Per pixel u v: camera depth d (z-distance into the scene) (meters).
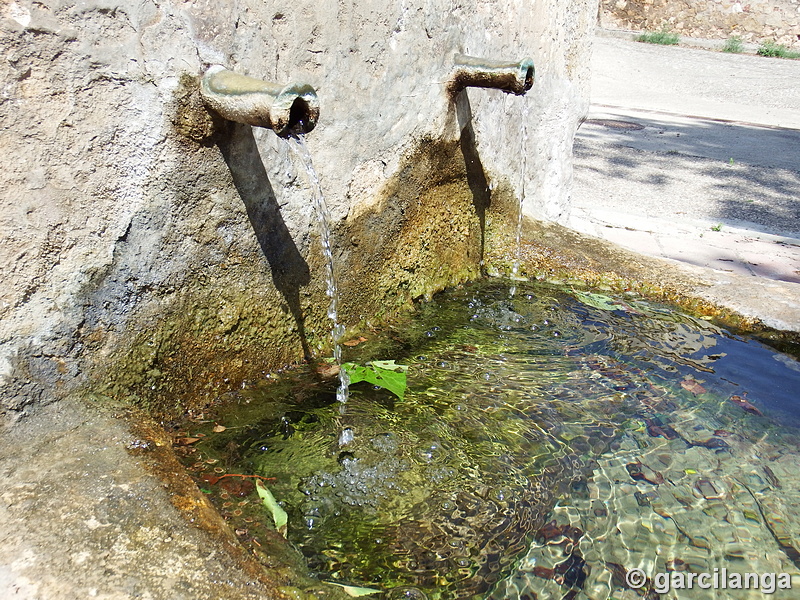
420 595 1.66
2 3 1.55
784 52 14.62
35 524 1.43
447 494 2.03
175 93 1.91
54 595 1.28
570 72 4.04
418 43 2.80
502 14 3.33
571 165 4.27
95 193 1.80
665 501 2.05
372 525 1.89
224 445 2.09
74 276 1.79
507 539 1.88
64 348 1.79
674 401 2.55
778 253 4.38
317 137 2.47
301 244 2.46
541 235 3.73
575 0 3.91
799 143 8.66
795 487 2.14
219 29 1.99
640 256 3.59
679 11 15.57
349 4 2.44
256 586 1.41
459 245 3.39
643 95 11.59
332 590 1.57
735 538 1.93
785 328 2.96
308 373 2.52
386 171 2.81
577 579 1.77
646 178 6.68
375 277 2.90
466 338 2.95
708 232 4.79
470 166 3.32
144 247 1.94
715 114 10.41
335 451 2.15
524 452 2.24
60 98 1.69
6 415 1.68
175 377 2.11
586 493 2.07
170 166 1.95
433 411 2.42
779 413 2.50
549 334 3.01
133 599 1.30
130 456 1.68
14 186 1.65
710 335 3.04
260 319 2.36
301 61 2.33
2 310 1.68
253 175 2.21
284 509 1.90
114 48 1.76
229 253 2.19
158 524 1.49
